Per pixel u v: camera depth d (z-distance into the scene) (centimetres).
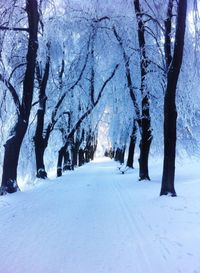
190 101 2369
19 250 760
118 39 2481
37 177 2584
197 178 2033
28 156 2741
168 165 1467
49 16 2491
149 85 2253
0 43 1825
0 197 1573
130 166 3419
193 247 746
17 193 1702
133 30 2455
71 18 2605
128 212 1171
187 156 2828
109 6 2528
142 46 2209
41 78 2572
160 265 649
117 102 2902
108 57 2736
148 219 1047
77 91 3006
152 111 2448
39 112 2569
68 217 1108
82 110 3158
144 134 2259
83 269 641
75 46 2766
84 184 2183
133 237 847
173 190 1461
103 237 855
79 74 2839
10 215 1155
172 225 951
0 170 2425
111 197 1553
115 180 2455
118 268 641
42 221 1053
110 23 2542
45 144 2700
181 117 2405
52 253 736
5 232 921
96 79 2986
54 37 2541
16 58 2202
